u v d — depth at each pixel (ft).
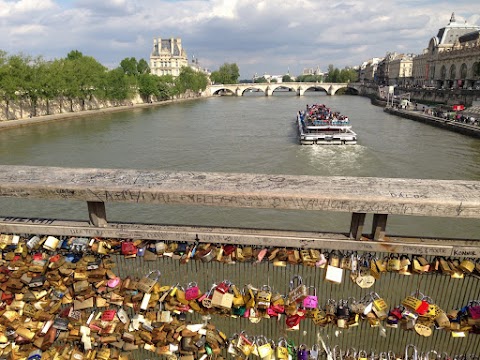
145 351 9.84
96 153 118.83
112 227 9.15
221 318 9.52
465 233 50.19
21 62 190.29
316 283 9.02
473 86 290.56
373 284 8.88
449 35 376.89
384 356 9.46
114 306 9.78
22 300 9.75
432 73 379.55
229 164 101.86
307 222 54.75
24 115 213.05
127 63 370.94
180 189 8.11
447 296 8.72
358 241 8.46
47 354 9.82
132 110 289.53
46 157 113.39
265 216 56.70
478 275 8.34
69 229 9.12
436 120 171.12
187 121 208.33
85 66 246.27
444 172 91.04
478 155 108.99
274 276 9.05
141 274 9.43
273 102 373.81
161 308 9.61
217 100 428.56
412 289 8.82
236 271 9.10
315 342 9.53
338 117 140.15
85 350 9.84
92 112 247.09
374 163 100.63
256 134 154.81
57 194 8.52
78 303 9.56
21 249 9.39
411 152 114.52
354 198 7.70
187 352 9.55
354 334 9.37
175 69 592.60
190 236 8.84
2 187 8.52
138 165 102.17
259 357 9.62
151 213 58.65
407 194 7.79
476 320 8.54
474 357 9.11
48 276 9.42
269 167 97.81
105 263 9.31
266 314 9.17
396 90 391.65
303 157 108.88
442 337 9.05
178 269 9.24
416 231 50.93
